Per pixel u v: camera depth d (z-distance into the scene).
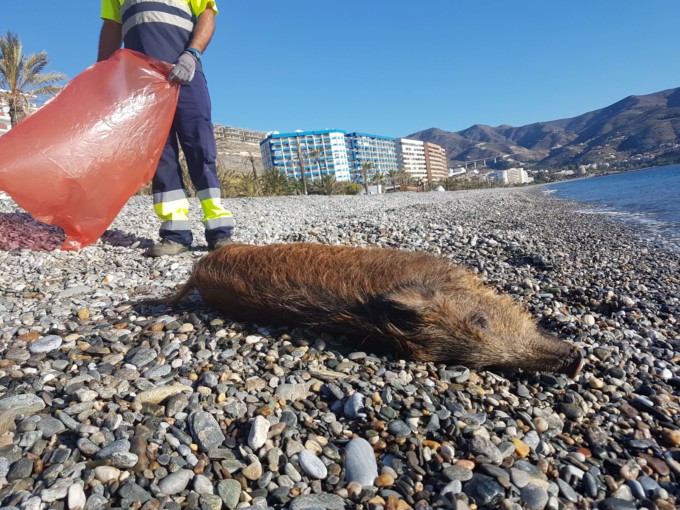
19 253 2.65
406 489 0.88
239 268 1.58
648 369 1.49
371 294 1.43
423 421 1.10
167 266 2.44
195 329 1.56
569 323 1.80
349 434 1.05
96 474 0.85
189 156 2.61
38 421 0.99
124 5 2.45
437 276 1.53
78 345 1.41
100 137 2.21
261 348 1.42
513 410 1.19
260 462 0.94
